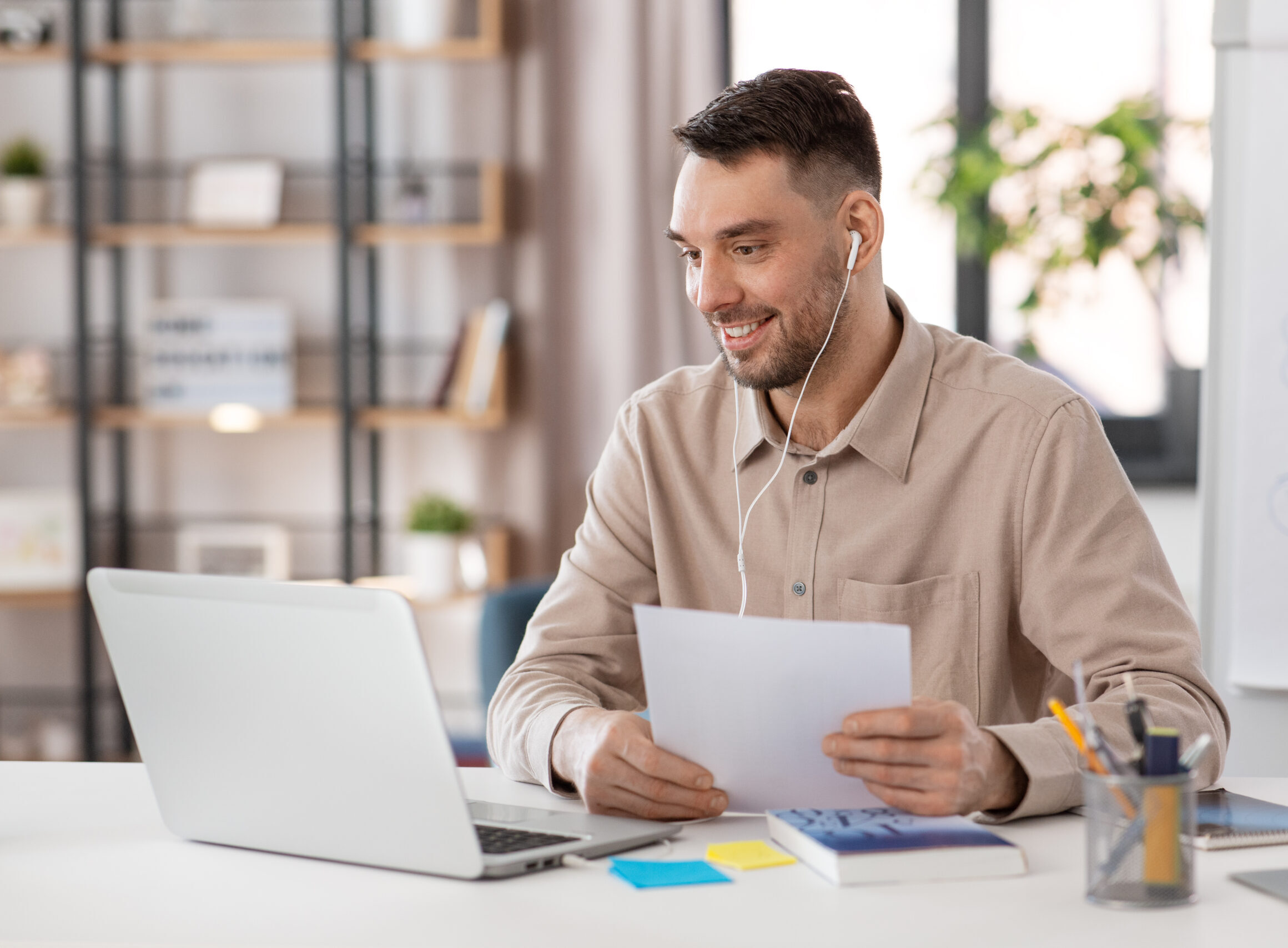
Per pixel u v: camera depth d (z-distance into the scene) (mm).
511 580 3480
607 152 3342
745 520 1447
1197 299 3361
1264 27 2051
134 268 3578
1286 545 2076
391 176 3486
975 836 969
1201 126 3271
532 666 1389
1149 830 874
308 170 3525
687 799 1082
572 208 3369
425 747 926
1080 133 3141
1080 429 1356
